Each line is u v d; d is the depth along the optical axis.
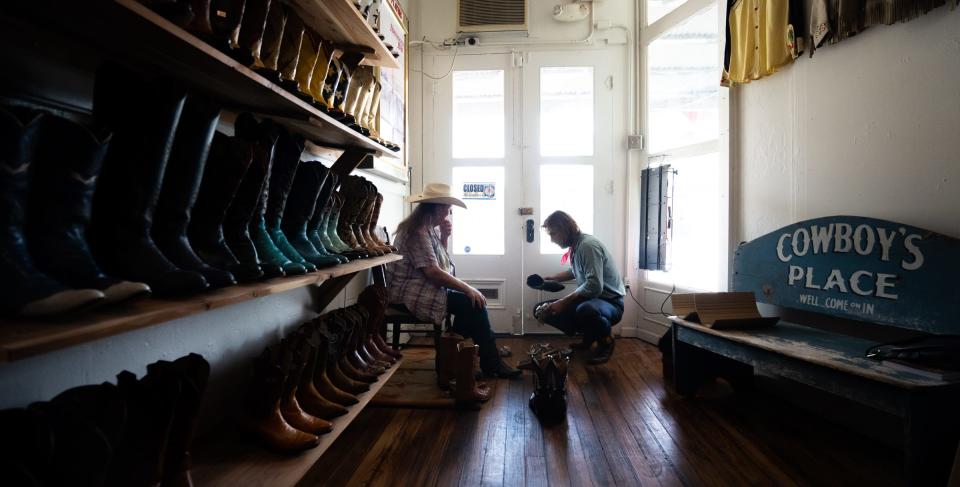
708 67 3.15
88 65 0.98
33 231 0.68
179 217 0.95
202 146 0.96
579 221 3.95
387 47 2.00
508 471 1.69
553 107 3.95
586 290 3.03
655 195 3.56
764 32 2.49
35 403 0.75
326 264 1.45
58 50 0.90
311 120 1.49
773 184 2.53
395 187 3.42
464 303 2.70
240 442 1.33
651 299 3.70
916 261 1.77
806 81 2.32
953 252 1.67
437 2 3.95
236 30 1.08
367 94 1.98
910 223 1.86
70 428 0.73
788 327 2.23
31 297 0.59
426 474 1.67
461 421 2.13
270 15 1.28
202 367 0.99
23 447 0.66
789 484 1.61
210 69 1.01
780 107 2.48
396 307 2.61
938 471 1.37
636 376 2.82
